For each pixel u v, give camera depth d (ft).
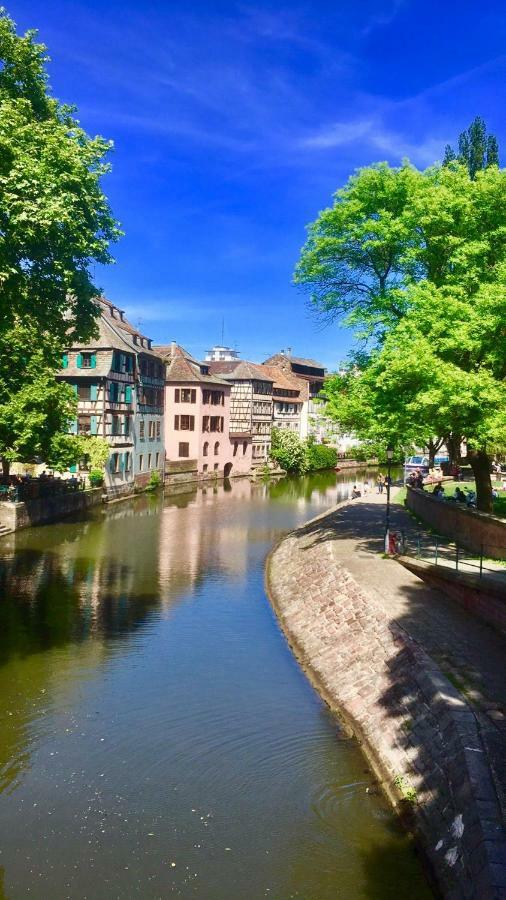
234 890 33.40
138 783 42.45
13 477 143.84
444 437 88.99
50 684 56.95
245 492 215.51
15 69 64.49
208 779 43.04
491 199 80.12
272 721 51.13
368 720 48.93
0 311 56.85
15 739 47.50
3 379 83.56
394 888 33.27
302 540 109.29
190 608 80.64
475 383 70.49
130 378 191.62
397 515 133.49
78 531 130.31
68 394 133.69
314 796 41.24
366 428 87.15
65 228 56.59
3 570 96.32
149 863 35.27
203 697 55.16
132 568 100.37
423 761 40.45
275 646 68.13
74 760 44.93
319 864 35.17
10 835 37.32
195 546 119.44
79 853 35.99
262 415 293.02
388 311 90.43
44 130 58.03
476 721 39.91
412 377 75.36
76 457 142.31
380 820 38.78
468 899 29.12
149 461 208.03
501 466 194.18
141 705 53.42
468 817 32.89
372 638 58.95
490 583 57.57
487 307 72.28
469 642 53.52
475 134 108.06
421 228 84.84
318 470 316.60
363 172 89.51
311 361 392.68
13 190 50.72
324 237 93.50
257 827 38.19
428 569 71.20
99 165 61.41
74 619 74.59
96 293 67.21
